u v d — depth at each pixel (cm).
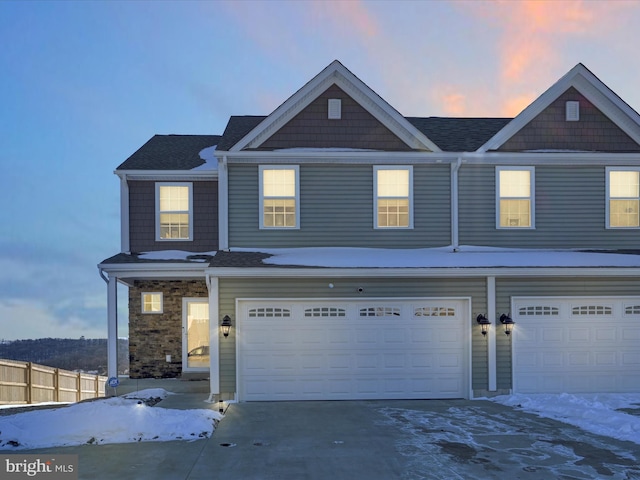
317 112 1230
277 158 1200
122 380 1336
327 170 1216
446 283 1141
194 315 1401
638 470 611
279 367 1106
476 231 1230
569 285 1155
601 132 1270
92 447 713
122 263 1230
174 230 1361
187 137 1634
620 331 1158
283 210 1214
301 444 729
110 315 1225
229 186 1201
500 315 1141
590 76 1245
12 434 737
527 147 1254
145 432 768
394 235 1215
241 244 1195
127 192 1340
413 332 1132
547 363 1144
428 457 663
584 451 690
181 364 1377
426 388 1126
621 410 958
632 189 1270
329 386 1111
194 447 712
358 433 794
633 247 1251
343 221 1210
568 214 1245
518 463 638
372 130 1232
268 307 1113
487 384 1129
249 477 588
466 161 1224
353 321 1124
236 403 1066
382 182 1230
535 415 931
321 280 1118
